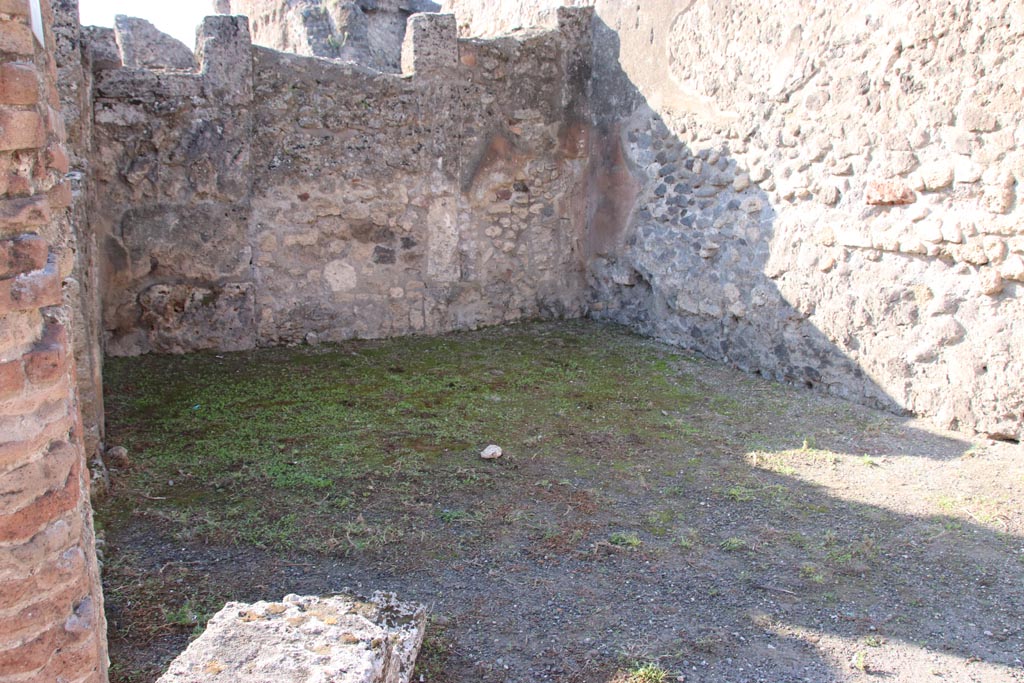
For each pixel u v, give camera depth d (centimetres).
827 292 505
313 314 638
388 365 585
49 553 159
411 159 647
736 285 572
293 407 490
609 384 545
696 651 261
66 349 166
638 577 305
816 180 506
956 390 441
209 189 588
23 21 149
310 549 319
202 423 459
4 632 154
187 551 316
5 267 147
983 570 309
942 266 442
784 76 520
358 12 1055
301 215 620
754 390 528
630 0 647
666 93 620
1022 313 408
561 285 727
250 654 219
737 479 393
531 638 269
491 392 526
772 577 305
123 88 553
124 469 390
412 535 332
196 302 600
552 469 403
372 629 233
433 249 668
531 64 679
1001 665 255
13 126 147
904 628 274
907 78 446
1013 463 401
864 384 491
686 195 613
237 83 582
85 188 431
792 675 249
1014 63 395
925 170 441
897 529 341
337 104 617
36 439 155
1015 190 402
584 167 716
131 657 252
